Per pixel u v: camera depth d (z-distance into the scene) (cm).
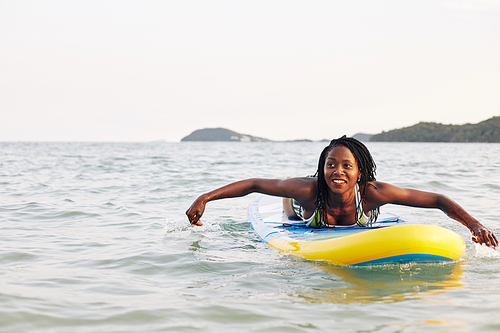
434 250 338
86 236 471
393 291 286
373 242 340
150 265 356
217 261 367
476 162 1891
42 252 397
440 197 410
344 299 273
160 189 905
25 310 252
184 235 476
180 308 259
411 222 466
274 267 348
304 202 443
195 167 1564
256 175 1226
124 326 234
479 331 220
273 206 582
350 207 434
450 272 328
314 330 226
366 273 329
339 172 406
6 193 830
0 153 2858
